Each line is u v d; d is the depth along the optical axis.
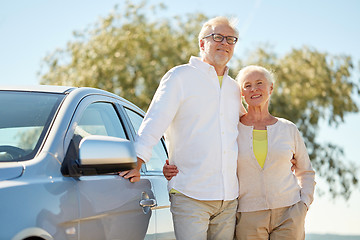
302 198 3.89
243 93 3.83
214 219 3.63
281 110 24.64
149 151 3.40
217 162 3.53
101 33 25.14
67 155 2.78
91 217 2.79
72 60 24.88
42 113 2.97
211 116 3.56
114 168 2.84
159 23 25.48
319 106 25.69
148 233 3.41
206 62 3.75
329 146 25.94
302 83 25.42
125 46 24.75
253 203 3.73
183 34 25.34
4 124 2.89
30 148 2.74
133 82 24.53
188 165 3.51
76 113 3.06
